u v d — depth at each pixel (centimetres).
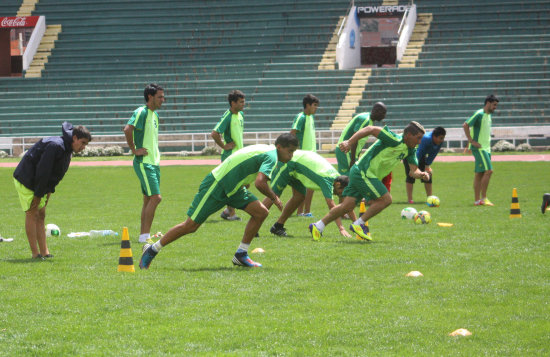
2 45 5556
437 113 4612
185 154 4309
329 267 1022
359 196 1290
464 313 764
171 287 893
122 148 4562
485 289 873
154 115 1326
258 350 646
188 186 2502
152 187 1300
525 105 4591
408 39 5134
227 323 730
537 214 1611
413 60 4994
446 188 2320
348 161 1723
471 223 1489
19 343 669
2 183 2700
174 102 4975
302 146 1734
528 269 994
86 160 3941
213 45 5394
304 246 1219
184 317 755
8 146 4444
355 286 896
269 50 5275
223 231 1422
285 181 1341
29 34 6775
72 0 5753
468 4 5278
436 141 1877
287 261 1073
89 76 5238
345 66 5106
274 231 1364
